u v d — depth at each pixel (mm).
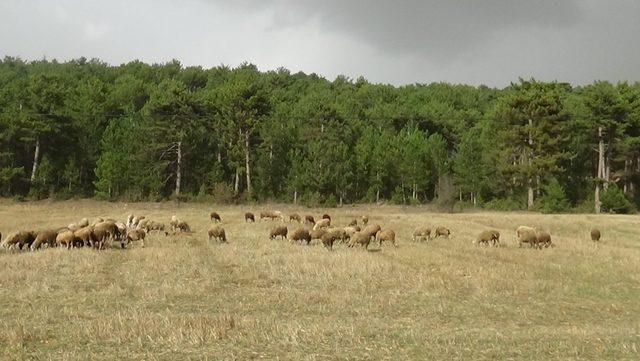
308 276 21297
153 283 19672
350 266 22672
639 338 12656
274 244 30453
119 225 33000
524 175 69062
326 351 11250
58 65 138250
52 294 17578
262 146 77625
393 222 46156
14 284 18859
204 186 75375
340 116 82000
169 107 73688
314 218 48656
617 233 40719
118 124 80125
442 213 61656
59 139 77000
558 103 69500
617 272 23484
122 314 14875
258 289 19250
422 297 18406
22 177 73125
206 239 32781
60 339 12047
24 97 81938
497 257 27266
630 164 79250
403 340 12320
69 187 74938
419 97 117875
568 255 27922
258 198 75625
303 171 75188
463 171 75688
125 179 73312
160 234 35312
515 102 70625
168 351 11109
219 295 18234
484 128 83750
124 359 10594
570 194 75625
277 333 12602
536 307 17484
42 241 28047
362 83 130750
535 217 50312
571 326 15055
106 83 107500
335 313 16141
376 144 80812
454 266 23859
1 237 31438
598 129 71812
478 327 14617
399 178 79438
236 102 76875
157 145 72375
